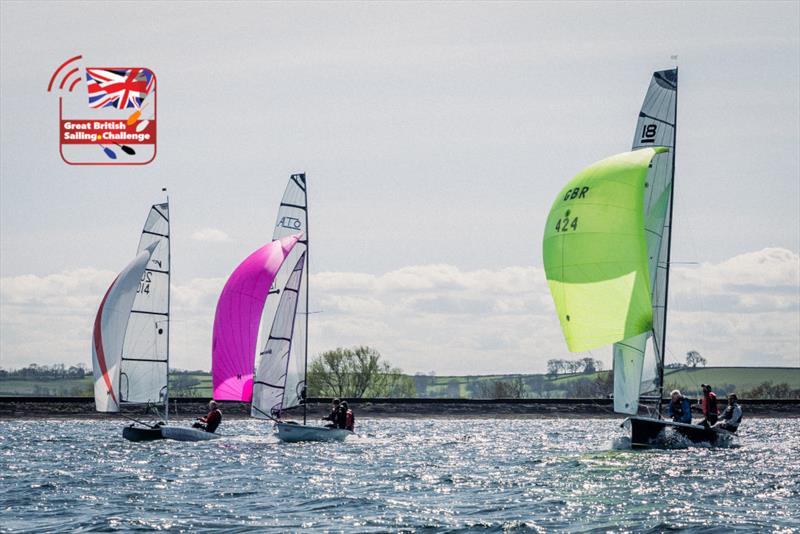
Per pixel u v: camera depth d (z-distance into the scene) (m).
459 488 108.50
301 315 167.75
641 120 145.25
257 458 140.88
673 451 139.75
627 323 131.25
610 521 87.19
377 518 89.31
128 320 164.62
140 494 103.56
